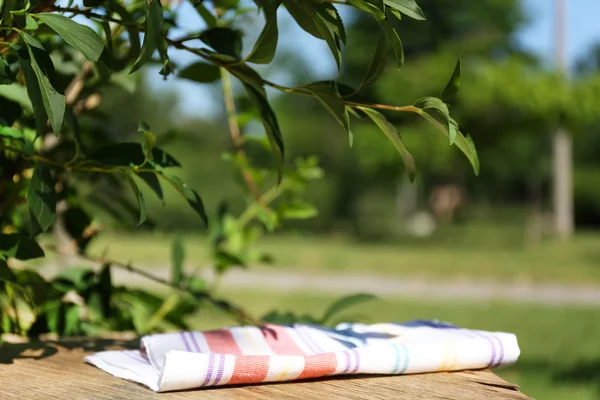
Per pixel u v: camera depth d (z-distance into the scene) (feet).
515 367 14.28
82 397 2.46
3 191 3.74
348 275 35.70
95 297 4.34
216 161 70.08
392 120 2.83
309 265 40.37
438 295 28.14
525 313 22.82
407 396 2.53
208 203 68.18
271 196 5.45
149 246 51.83
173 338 3.01
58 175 4.31
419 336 3.19
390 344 2.90
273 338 3.18
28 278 3.61
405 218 91.81
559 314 22.75
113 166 2.82
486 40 70.59
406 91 57.47
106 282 4.32
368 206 90.63
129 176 2.77
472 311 23.08
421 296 27.68
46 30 2.75
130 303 4.76
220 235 5.40
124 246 50.65
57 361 3.09
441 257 46.52
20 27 2.61
